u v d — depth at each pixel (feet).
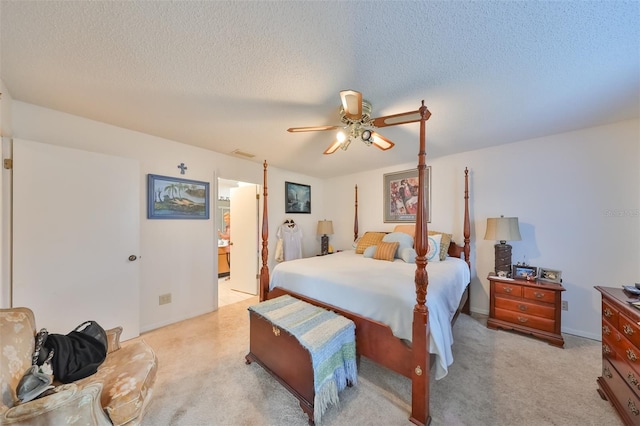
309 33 3.81
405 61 4.49
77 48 4.17
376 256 9.77
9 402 3.21
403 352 4.94
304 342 4.76
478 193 10.10
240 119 7.07
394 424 4.57
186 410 4.93
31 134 6.29
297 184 14.52
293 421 4.68
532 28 3.68
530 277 8.29
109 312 7.34
